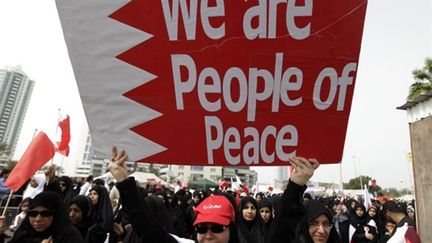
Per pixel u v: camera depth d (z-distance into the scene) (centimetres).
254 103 219
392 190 5978
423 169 593
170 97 219
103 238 394
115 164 214
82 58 218
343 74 218
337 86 218
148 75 219
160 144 218
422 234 587
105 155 216
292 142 217
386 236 521
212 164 217
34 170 515
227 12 219
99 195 437
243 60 218
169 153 217
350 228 678
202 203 207
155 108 219
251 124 218
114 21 219
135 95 219
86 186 759
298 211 202
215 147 218
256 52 218
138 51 219
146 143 218
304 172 208
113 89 218
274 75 218
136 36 219
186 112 219
